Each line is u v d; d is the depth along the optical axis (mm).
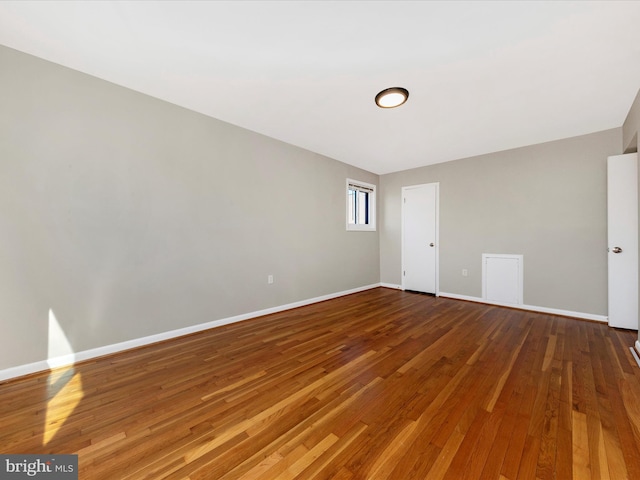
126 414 1499
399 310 3621
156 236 2502
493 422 1427
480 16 1535
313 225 3990
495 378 1872
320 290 4113
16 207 1870
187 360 2162
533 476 1102
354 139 3469
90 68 2064
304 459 1197
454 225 4301
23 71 1888
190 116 2699
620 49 1790
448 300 4184
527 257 3627
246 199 3178
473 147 3725
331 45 1787
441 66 1996
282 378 1886
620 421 1424
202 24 1617
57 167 2018
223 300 2986
